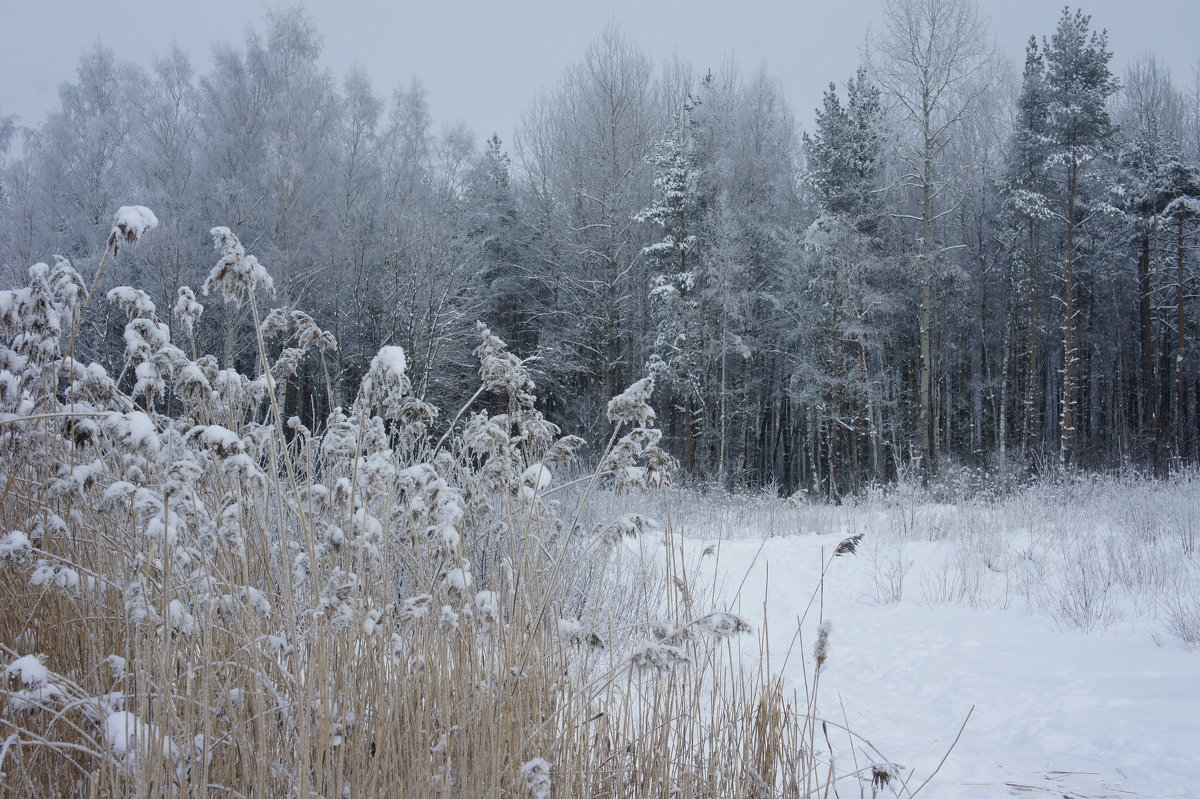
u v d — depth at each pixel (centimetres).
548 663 292
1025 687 582
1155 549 1013
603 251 2861
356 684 259
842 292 2475
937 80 2309
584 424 2731
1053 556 1048
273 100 2630
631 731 328
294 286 2427
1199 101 3200
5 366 324
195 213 2405
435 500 277
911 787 388
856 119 2775
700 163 2903
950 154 2833
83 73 2833
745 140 3062
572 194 3023
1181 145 3103
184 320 322
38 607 293
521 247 3319
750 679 350
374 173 2809
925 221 2320
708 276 2623
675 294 2609
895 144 2438
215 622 261
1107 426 3284
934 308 2956
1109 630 745
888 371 3020
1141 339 3250
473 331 2922
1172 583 866
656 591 520
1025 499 1489
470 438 331
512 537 293
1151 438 2800
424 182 2928
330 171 2602
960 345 3075
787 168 3111
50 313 298
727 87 3148
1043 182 2712
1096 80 2506
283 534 247
